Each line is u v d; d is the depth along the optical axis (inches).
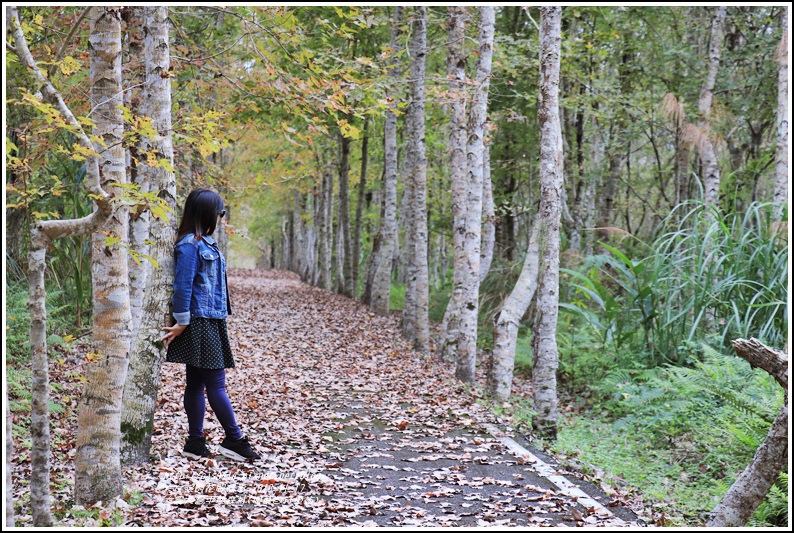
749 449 229.8
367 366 398.6
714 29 466.0
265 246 2487.7
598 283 405.4
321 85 229.0
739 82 528.7
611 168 605.9
